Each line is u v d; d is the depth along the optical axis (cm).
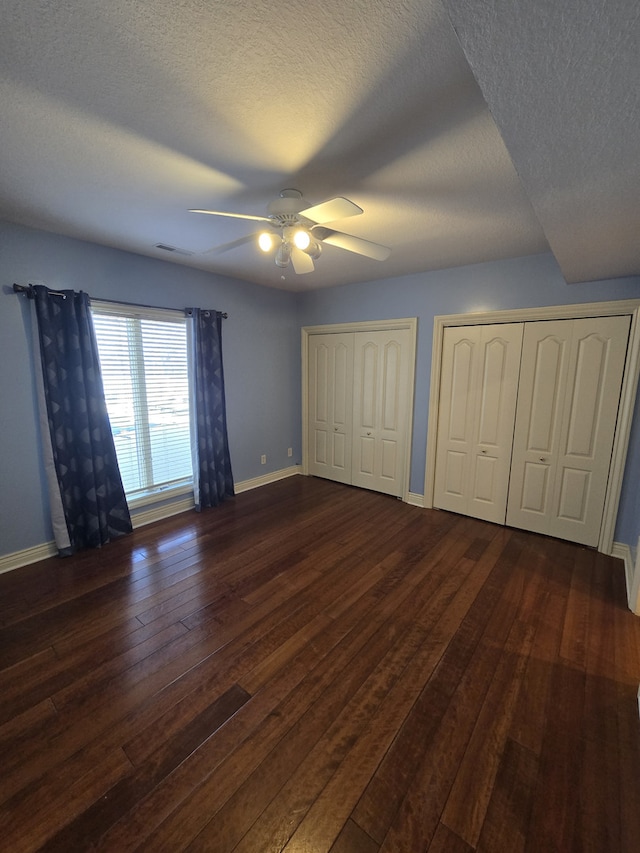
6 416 260
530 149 117
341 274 375
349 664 184
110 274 301
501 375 334
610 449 291
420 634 205
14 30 103
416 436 392
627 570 265
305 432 501
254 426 449
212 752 142
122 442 330
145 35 104
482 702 164
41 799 126
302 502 407
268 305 444
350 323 428
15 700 163
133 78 120
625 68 82
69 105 134
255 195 204
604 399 290
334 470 480
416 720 155
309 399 492
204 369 371
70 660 186
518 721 155
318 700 165
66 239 274
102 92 127
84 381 288
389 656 190
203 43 107
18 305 258
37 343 264
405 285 378
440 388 370
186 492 382
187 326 360
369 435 437
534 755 141
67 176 184
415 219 231
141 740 146
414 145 156
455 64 113
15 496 268
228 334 403
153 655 190
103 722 154
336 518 364
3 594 240
